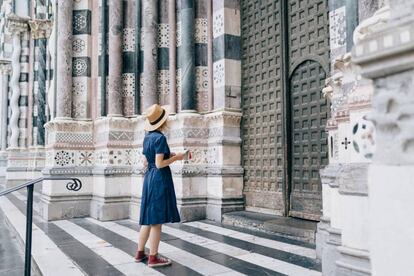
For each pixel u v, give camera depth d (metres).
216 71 7.19
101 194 7.35
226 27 7.10
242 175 7.00
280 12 6.38
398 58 1.29
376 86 1.41
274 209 6.33
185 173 6.80
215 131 7.06
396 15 1.32
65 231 6.11
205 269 3.79
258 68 6.85
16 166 16.67
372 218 1.40
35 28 15.15
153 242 3.95
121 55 7.88
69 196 7.54
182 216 6.65
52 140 7.83
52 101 9.09
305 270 3.67
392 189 1.32
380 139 1.39
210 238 5.27
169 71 7.48
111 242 5.22
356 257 2.53
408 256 1.26
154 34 7.53
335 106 3.73
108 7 8.03
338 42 4.52
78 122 7.84
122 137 7.62
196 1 7.36
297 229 5.12
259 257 4.20
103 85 7.88
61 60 7.81
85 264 4.06
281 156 6.23
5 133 19.92
